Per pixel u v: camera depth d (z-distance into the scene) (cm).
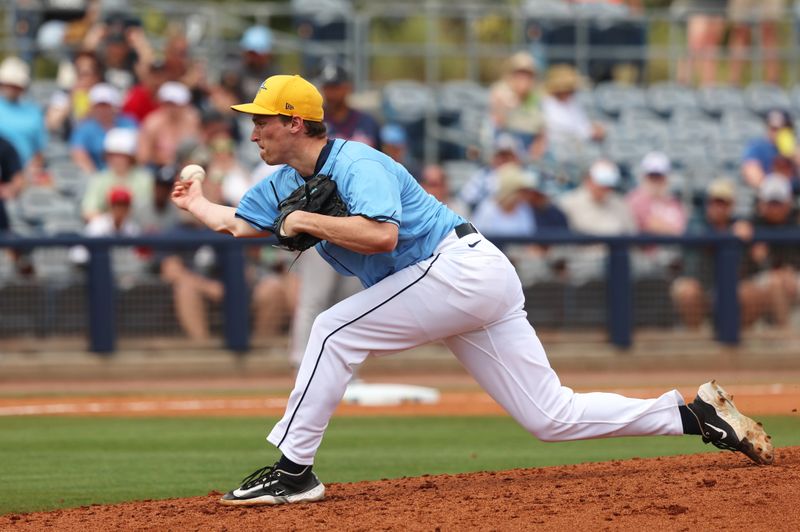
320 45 5888
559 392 1781
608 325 4556
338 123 3538
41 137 4778
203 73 5453
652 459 2044
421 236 1719
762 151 5497
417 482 1902
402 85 5841
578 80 6169
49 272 4206
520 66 5506
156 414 3341
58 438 2852
